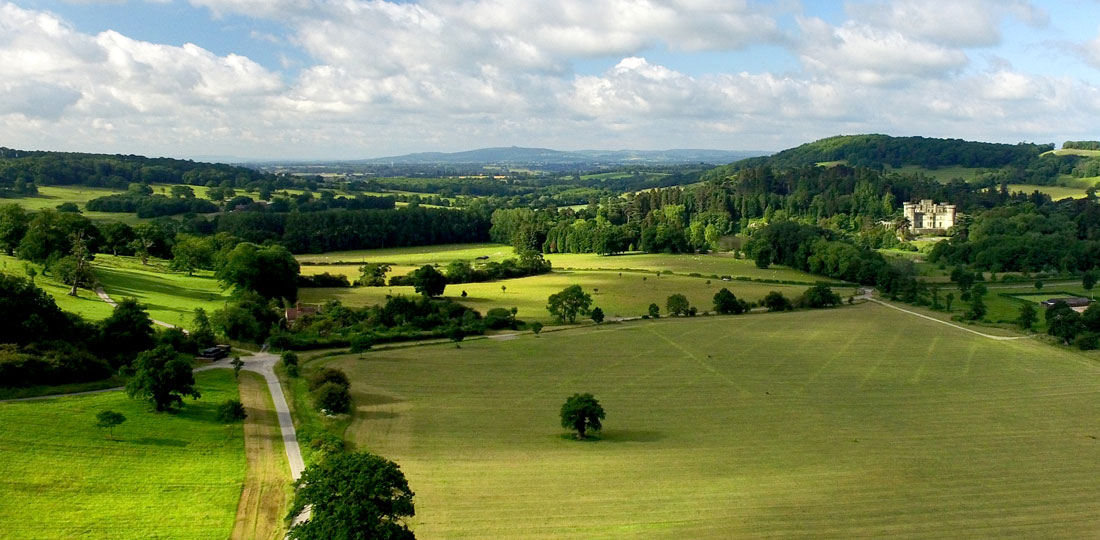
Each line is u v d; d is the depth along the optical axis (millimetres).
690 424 92688
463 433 85562
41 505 58000
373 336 130500
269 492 64500
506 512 63188
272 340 122375
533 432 87438
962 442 87625
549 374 114250
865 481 74125
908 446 85812
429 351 126188
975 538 62031
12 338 94438
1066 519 66250
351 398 96625
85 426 74812
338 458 56188
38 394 84375
